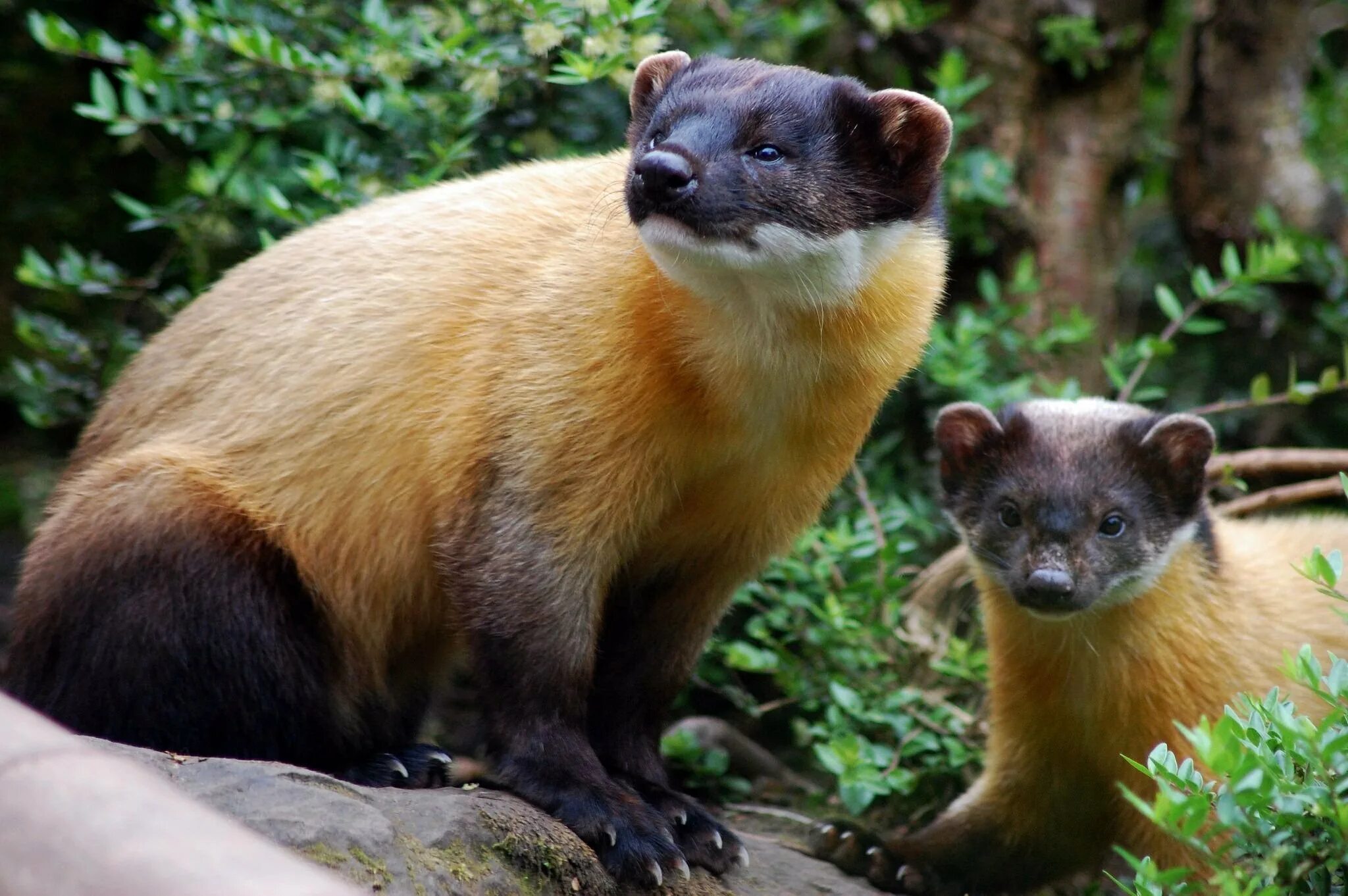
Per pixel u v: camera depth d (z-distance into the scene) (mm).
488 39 9523
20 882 3160
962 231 11398
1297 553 8523
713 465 6621
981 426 8281
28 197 12914
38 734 3531
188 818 3307
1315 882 5094
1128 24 11617
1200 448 7918
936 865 8211
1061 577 7570
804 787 9586
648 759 7199
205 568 6625
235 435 6926
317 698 6934
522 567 6383
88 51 9680
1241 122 12898
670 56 7004
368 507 6836
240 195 9781
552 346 6398
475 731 8727
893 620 9398
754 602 9586
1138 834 7785
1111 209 12172
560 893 5953
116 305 12609
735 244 6004
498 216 6934
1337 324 12297
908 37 11555
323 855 5246
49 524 7090
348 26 10133
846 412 6695
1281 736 5145
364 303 6922
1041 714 8117
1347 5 14883
